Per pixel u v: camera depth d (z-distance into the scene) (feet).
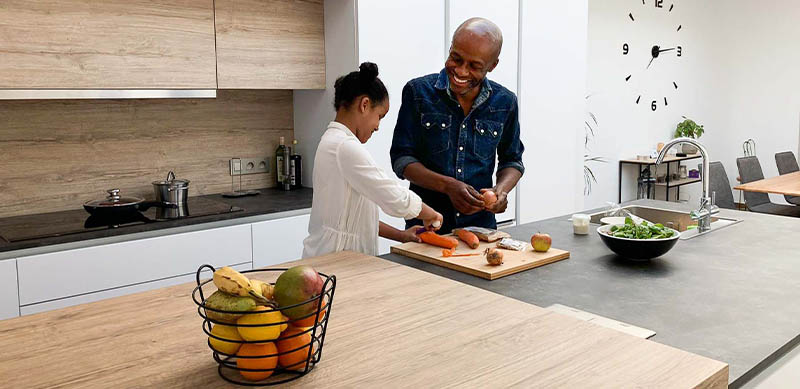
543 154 13.26
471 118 7.77
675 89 23.18
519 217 12.96
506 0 12.08
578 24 13.60
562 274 5.73
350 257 5.41
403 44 10.83
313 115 11.54
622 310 4.74
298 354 3.06
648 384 3.01
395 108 10.87
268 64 10.32
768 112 23.72
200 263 9.17
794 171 19.93
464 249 6.44
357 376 3.10
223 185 11.41
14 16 7.95
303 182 12.01
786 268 5.89
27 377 3.07
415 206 6.41
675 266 5.99
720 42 24.70
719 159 25.36
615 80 20.56
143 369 3.18
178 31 9.30
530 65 12.66
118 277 8.43
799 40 22.57
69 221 8.91
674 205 9.31
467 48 6.75
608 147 20.71
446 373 3.12
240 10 9.91
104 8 8.61
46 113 9.44
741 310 4.73
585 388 2.96
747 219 8.31
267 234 9.87
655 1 21.72
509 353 3.36
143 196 10.50
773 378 4.11
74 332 3.67
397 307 4.08
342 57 10.60
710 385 3.12
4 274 7.55
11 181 9.25
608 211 8.75
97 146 9.95
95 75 8.63
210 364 3.25
